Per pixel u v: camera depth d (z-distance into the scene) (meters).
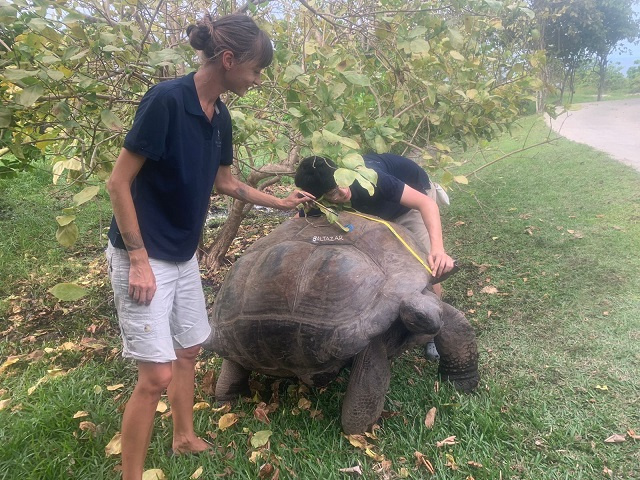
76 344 3.74
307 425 2.71
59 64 2.37
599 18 18.12
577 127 13.48
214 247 5.08
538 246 5.23
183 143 1.95
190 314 2.38
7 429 2.70
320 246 2.73
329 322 2.45
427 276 2.66
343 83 2.97
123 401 3.01
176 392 2.46
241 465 2.45
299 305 2.51
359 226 2.86
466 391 2.99
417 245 2.92
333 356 2.42
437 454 2.49
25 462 2.44
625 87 30.91
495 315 3.92
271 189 8.22
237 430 2.74
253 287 2.66
